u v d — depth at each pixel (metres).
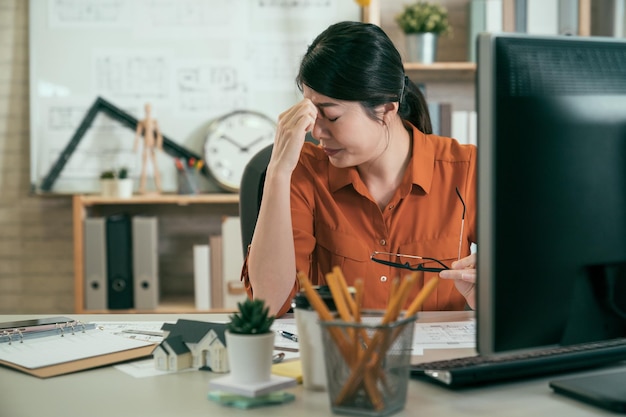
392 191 1.83
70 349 1.31
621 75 1.04
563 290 1.01
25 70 3.54
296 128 1.65
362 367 0.96
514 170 0.97
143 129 3.49
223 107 3.51
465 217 1.81
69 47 3.48
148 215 3.59
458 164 1.84
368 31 1.65
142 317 1.66
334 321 0.97
